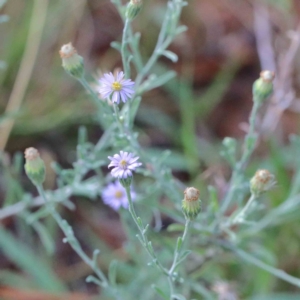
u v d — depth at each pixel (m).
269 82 0.43
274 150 0.51
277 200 0.50
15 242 0.49
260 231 0.49
